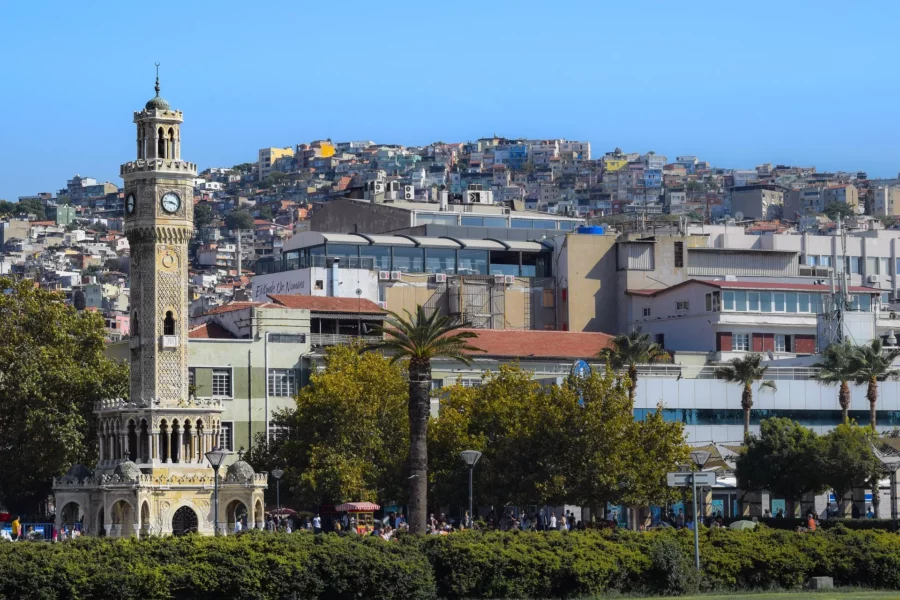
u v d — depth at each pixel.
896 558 121.00
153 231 176.00
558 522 166.50
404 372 192.38
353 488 173.75
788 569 119.50
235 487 170.50
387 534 149.50
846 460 174.12
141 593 99.19
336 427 181.38
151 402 171.12
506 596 111.25
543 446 166.88
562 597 113.19
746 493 185.50
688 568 116.12
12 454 181.12
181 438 172.12
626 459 165.88
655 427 168.88
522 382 179.12
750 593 116.31
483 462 170.12
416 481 148.25
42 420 179.25
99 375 186.50
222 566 102.25
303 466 184.62
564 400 168.12
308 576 104.31
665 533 121.44
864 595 112.62
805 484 177.62
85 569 98.50
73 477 170.62
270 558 103.56
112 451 174.00
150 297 175.75
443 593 110.19
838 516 177.88
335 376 184.12
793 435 180.00
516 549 112.50
